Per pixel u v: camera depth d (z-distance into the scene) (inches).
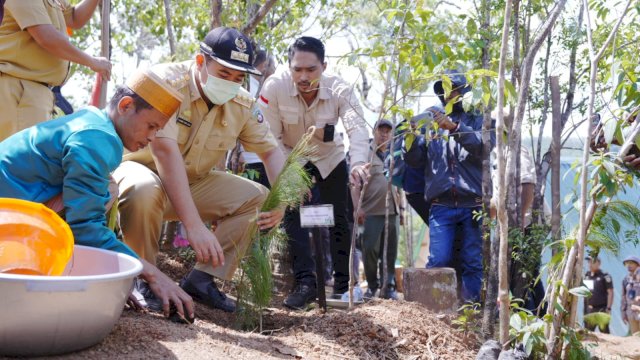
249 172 201.6
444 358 140.3
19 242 102.8
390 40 158.2
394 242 232.8
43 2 146.2
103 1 175.6
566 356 135.6
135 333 115.3
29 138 115.1
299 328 144.0
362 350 135.7
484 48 180.5
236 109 156.5
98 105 165.9
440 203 205.3
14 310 94.3
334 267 205.6
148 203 140.0
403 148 213.0
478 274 201.3
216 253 137.8
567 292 133.8
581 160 136.9
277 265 205.6
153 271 126.7
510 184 165.3
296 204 164.6
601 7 196.1
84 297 98.0
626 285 350.3
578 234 134.7
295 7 247.6
